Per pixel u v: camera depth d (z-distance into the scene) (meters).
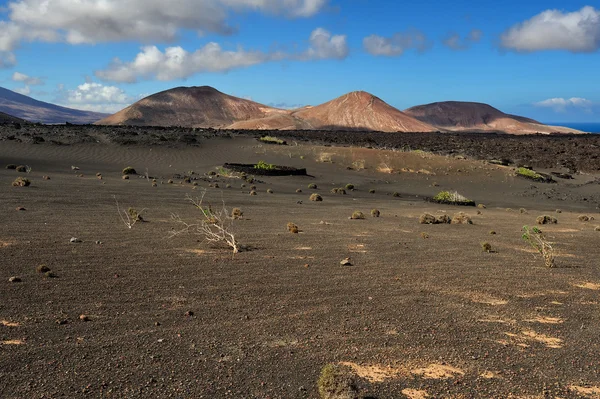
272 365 5.22
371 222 16.92
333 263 9.84
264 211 18.64
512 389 4.94
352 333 6.17
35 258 8.79
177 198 20.72
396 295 7.82
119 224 13.09
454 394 4.80
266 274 8.70
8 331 5.66
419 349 5.79
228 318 6.49
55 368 4.90
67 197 18.14
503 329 6.57
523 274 9.70
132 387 4.64
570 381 5.15
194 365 5.12
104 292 7.23
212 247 10.77
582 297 8.21
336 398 4.51
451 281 8.86
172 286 7.71
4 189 18.91
